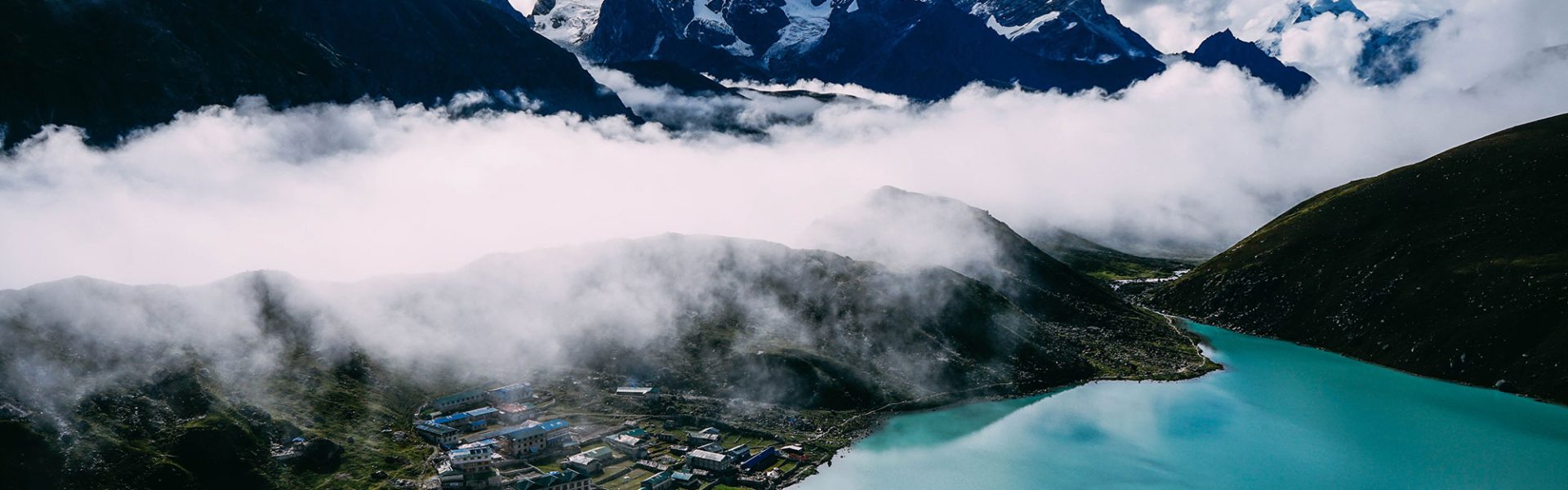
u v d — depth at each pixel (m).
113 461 181.75
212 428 195.25
